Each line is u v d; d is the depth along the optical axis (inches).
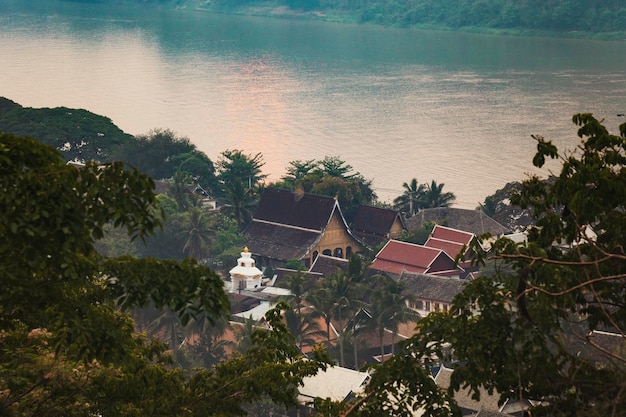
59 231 1065.5
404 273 5615.2
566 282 1267.2
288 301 4525.1
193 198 7121.1
